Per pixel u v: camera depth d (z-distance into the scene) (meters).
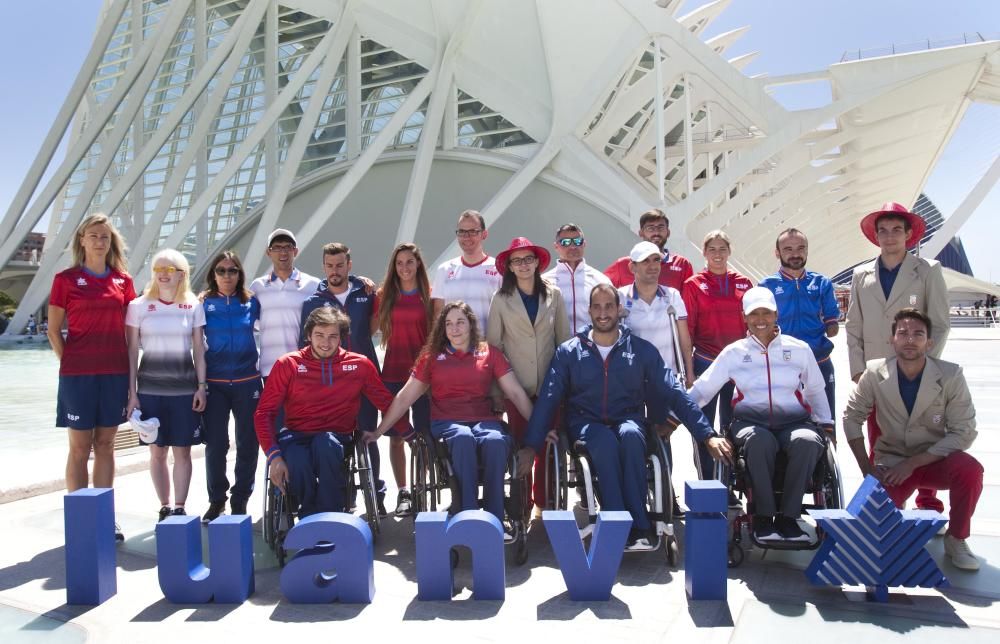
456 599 3.17
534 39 23.86
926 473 3.66
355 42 26.92
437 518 3.18
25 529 4.30
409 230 21.98
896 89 20.28
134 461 6.04
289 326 5.01
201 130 23.56
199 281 29.14
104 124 25.47
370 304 5.10
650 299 4.68
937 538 3.91
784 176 22.73
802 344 3.99
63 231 25.20
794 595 3.14
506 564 3.70
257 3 23.92
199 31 28.88
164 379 4.46
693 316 5.02
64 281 4.16
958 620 2.82
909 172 34.66
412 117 26.66
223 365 4.64
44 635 2.81
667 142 28.95
